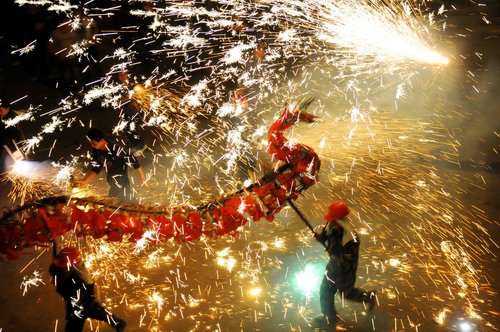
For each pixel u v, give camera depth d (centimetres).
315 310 528
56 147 1005
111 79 1295
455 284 554
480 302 524
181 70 1387
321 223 692
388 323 503
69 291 461
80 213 462
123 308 549
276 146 491
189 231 472
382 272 580
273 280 581
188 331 511
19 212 461
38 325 532
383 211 711
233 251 643
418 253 612
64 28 1240
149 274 606
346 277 480
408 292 545
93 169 667
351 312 521
